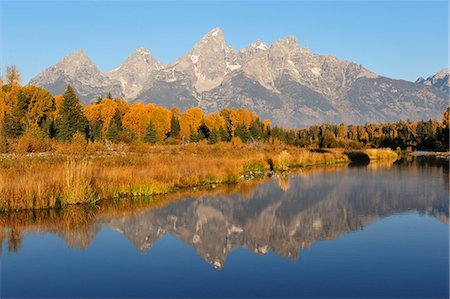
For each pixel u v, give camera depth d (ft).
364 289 39.47
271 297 37.70
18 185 73.31
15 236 57.88
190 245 54.75
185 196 91.25
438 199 89.71
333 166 180.24
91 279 42.37
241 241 57.21
